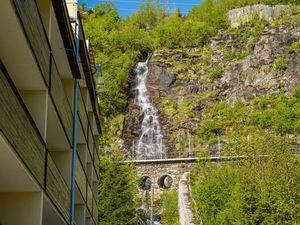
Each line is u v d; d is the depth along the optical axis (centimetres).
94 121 3203
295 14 9756
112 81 8994
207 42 9794
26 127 1298
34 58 1425
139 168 7125
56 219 1933
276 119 8056
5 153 1205
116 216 4869
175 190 6819
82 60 2614
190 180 6569
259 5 10025
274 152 4741
